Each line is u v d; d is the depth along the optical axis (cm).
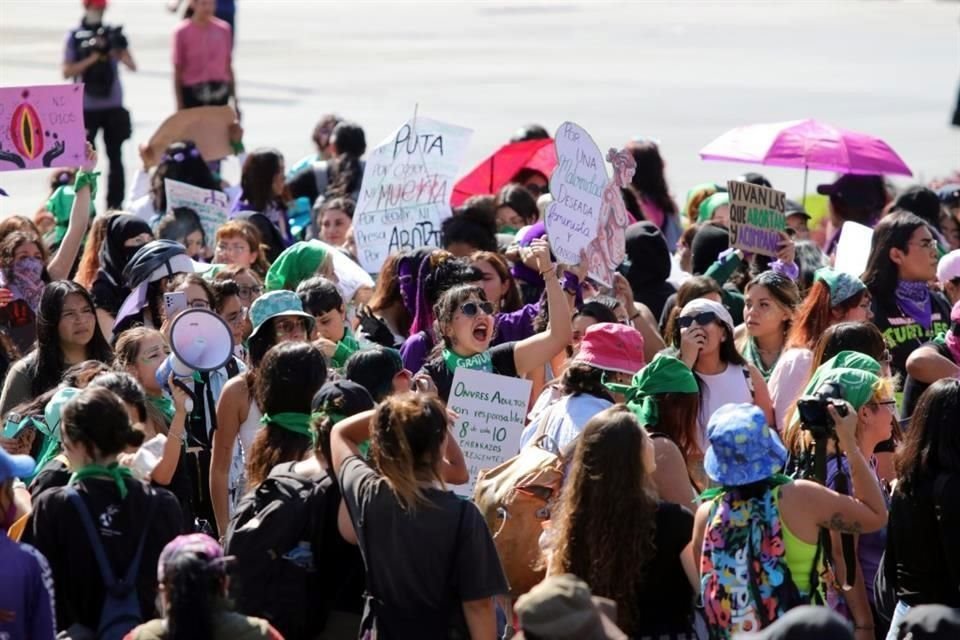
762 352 2205
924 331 2367
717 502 1487
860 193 3288
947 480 1532
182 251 2273
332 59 9406
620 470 1456
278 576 1516
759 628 1448
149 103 7131
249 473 1641
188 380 1814
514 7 13675
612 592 1452
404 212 2714
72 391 1705
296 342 1678
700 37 11125
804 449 1627
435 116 7069
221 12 6153
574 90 8125
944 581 1555
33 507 1524
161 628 1288
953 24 12025
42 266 2512
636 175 3284
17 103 2498
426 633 1441
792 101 7756
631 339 1867
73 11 11688
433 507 1424
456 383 1856
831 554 1538
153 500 1506
